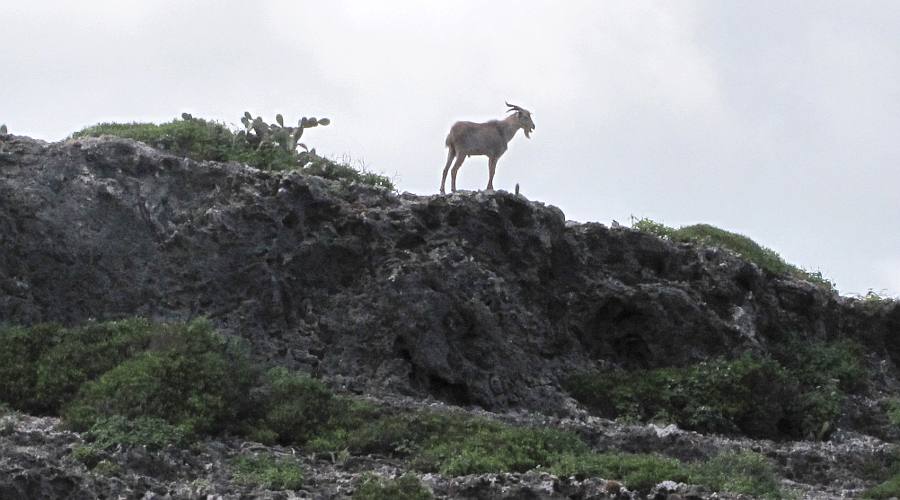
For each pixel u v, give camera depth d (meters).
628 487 77.50
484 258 103.44
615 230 112.81
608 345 109.06
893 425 111.88
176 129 105.88
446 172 113.44
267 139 108.06
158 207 97.06
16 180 94.75
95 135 104.50
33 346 86.50
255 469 76.19
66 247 93.75
